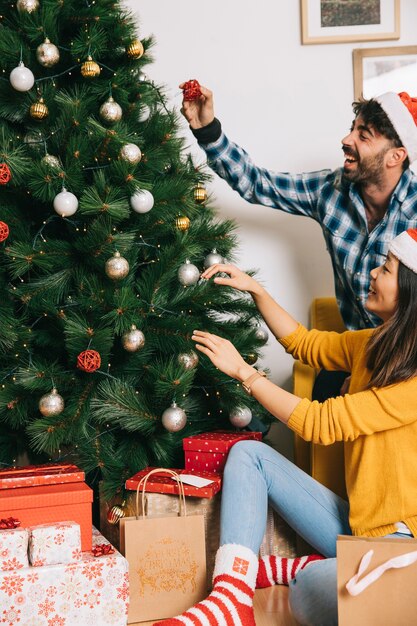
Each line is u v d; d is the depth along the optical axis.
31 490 1.63
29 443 2.03
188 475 1.82
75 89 1.88
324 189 2.24
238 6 2.59
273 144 2.62
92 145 1.82
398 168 2.06
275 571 1.86
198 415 2.13
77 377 1.91
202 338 1.67
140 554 1.64
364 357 1.61
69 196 1.75
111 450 1.97
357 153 2.04
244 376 1.62
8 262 1.89
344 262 2.17
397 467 1.48
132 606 1.64
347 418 1.50
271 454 1.67
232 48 2.60
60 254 1.89
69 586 1.51
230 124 2.62
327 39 2.57
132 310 1.87
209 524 1.80
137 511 1.70
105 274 1.88
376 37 2.56
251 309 2.17
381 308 1.58
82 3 1.89
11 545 1.50
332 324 2.42
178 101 2.61
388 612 1.32
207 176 2.20
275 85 2.61
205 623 1.43
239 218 2.66
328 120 2.61
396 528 1.46
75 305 1.89
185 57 2.60
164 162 1.98
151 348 2.00
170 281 2.01
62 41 1.94
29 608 1.49
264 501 1.63
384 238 2.08
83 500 1.62
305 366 2.22
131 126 1.96
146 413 1.91
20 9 1.80
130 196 1.83
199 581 1.66
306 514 1.65
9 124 1.93
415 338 1.47
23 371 1.82
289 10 2.58
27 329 1.89
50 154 1.89
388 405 1.47
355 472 1.55
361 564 1.33
